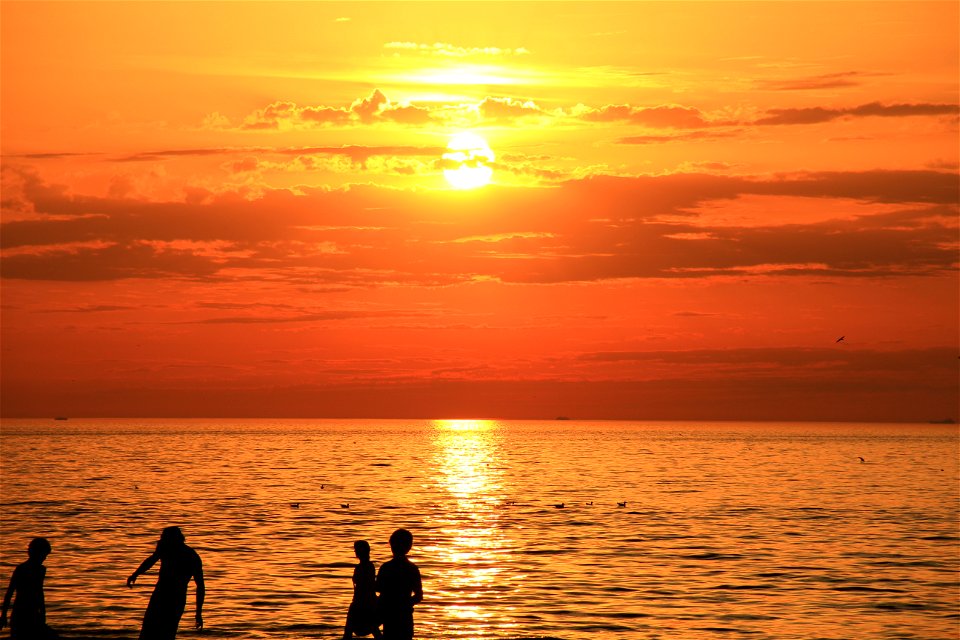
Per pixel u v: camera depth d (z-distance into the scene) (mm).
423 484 168125
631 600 60281
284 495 141000
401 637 34250
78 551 77812
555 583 65625
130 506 120750
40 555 39375
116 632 50250
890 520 108375
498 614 56062
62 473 195625
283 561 73500
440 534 92125
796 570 71750
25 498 133250
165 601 38062
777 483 176125
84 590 60812
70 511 113688
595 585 65062
